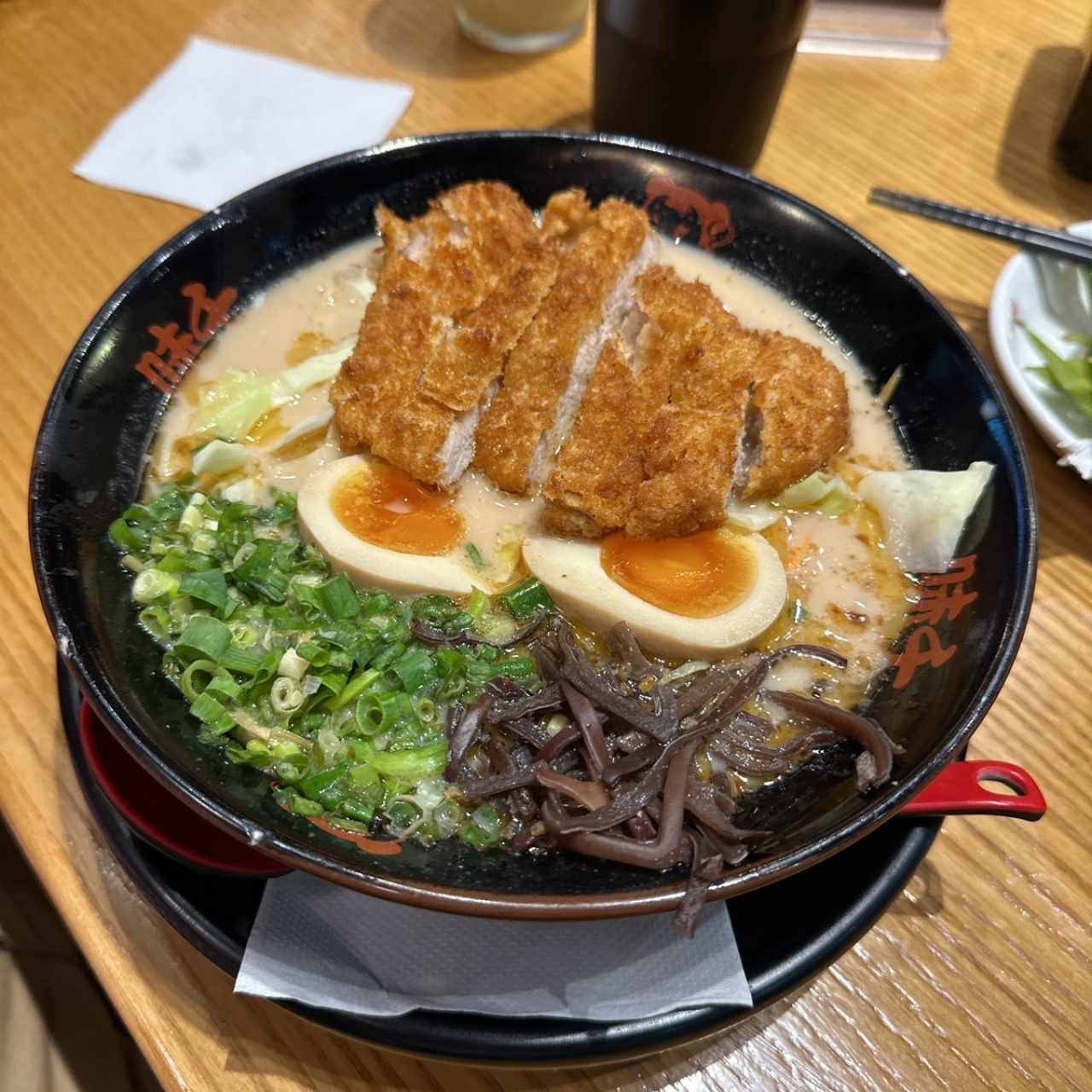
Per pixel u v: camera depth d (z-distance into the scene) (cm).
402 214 31
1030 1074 22
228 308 29
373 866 19
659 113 33
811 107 38
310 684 23
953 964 23
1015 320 31
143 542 25
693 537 26
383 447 27
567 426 29
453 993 20
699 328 28
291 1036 21
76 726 23
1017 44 41
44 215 33
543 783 21
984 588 24
